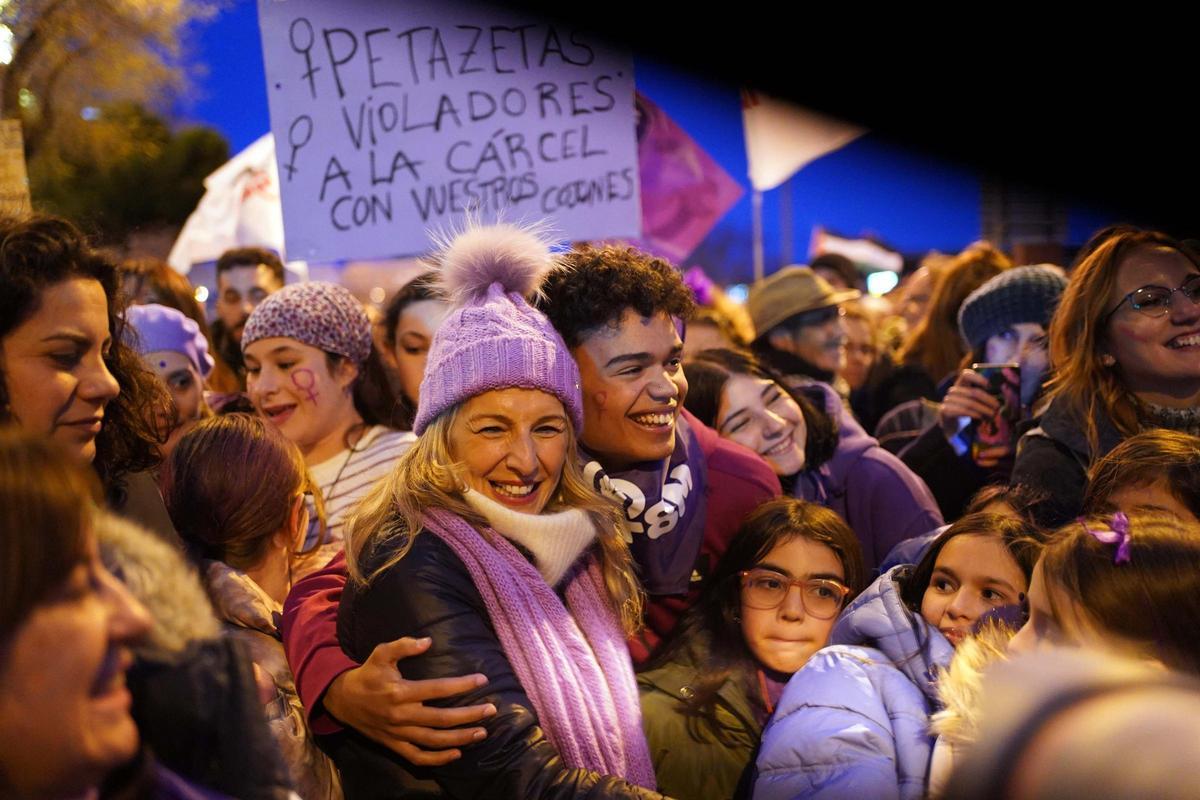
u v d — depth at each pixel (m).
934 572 2.12
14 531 0.96
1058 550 1.67
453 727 1.62
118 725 1.05
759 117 5.99
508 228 1.97
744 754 2.10
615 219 3.53
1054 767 0.67
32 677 0.98
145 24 4.40
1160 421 2.55
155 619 1.22
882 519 2.94
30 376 1.73
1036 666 0.76
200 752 1.22
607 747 1.77
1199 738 0.66
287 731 1.82
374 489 1.92
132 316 3.14
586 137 3.52
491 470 1.84
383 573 1.74
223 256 4.38
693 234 4.77
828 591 2.24
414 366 3.33
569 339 2.12
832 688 1.88
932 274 5.85
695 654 2.23
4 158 2.66
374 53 3.46
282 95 3.46
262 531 2.16
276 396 3.02
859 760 1.77
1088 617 1.61
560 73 3.49
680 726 2.12
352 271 6.62
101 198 6.82
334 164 3.47
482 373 1.82
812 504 2.33
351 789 1.80
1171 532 1.64
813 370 4.09
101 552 1.22
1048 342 3.06
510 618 1.75
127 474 2.04
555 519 1.86
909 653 1.99
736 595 2.27
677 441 2.36
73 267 1.78
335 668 1.76
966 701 1.61
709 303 5.04
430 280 3.29
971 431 3.05
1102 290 2.54
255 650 1.95
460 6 3.47
